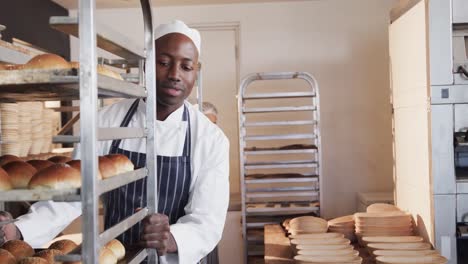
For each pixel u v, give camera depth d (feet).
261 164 16.52
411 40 11.49
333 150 19.85
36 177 4.31
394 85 13.15
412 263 9.12
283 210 16.48
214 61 23.93
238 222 18.78
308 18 19.76
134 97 5.39
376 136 19.75
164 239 5.50
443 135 10.21
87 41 3.95
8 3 15.61
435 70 10.19
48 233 5.83
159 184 6.79
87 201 3.95
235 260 18.78
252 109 16.43
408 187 12.10
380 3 19.60
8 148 11.26
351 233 12.21
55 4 19.45
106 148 6.79
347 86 19.76
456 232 10.20
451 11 10.13
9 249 4.98
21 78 4.00
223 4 19.89
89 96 3.95
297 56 19.83
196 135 6.98
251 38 19.86
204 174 6.81
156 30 6.73
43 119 13.43
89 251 3.95
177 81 6.57
